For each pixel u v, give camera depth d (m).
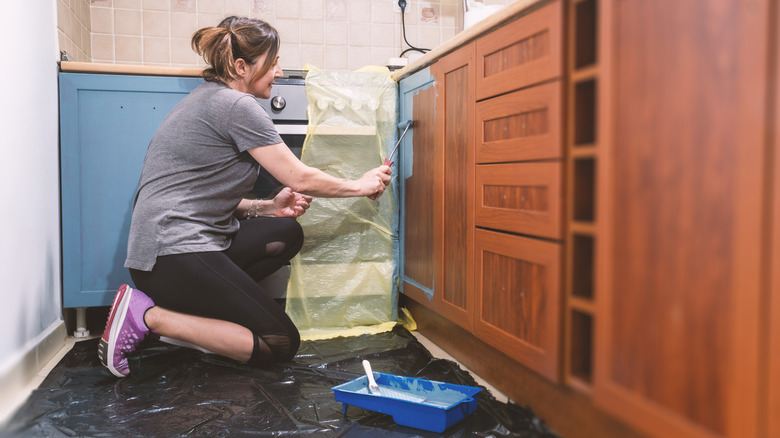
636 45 0.85
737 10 0.70
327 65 2.75
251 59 1.70
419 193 1.91
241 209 1.93
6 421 1.26
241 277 1.60
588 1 1.05
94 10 2.53
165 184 1.58
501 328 1.33
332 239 2.07
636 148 0.85
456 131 1.59
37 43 1.69
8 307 1.41
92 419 1.27
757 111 0.68
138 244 1.56
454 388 1.36
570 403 1.08
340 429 1.22
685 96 0.77
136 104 1.97
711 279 0.74
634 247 0.86
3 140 1.39
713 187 0.73
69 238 1.93
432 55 1.73
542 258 1.13
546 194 1.12
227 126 1.59
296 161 1.64
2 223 1.37
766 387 0.68
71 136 1.92
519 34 1.23
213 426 1.23
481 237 1.42
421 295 1.88
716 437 0.73
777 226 0.66
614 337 0.90
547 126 1.12
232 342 1.58
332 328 2.06
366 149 2.07
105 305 1.97
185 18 2.61
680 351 0.78
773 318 0.67
